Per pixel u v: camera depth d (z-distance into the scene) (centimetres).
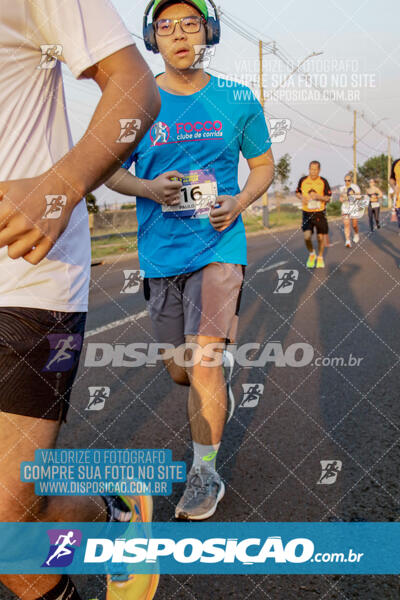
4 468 104
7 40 99
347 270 779
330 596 147
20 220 92
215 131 206
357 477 206
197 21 199
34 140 108
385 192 3806
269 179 218
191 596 150
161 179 201
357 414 264
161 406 289
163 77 215
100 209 1808
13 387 104
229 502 196
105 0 101
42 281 108
